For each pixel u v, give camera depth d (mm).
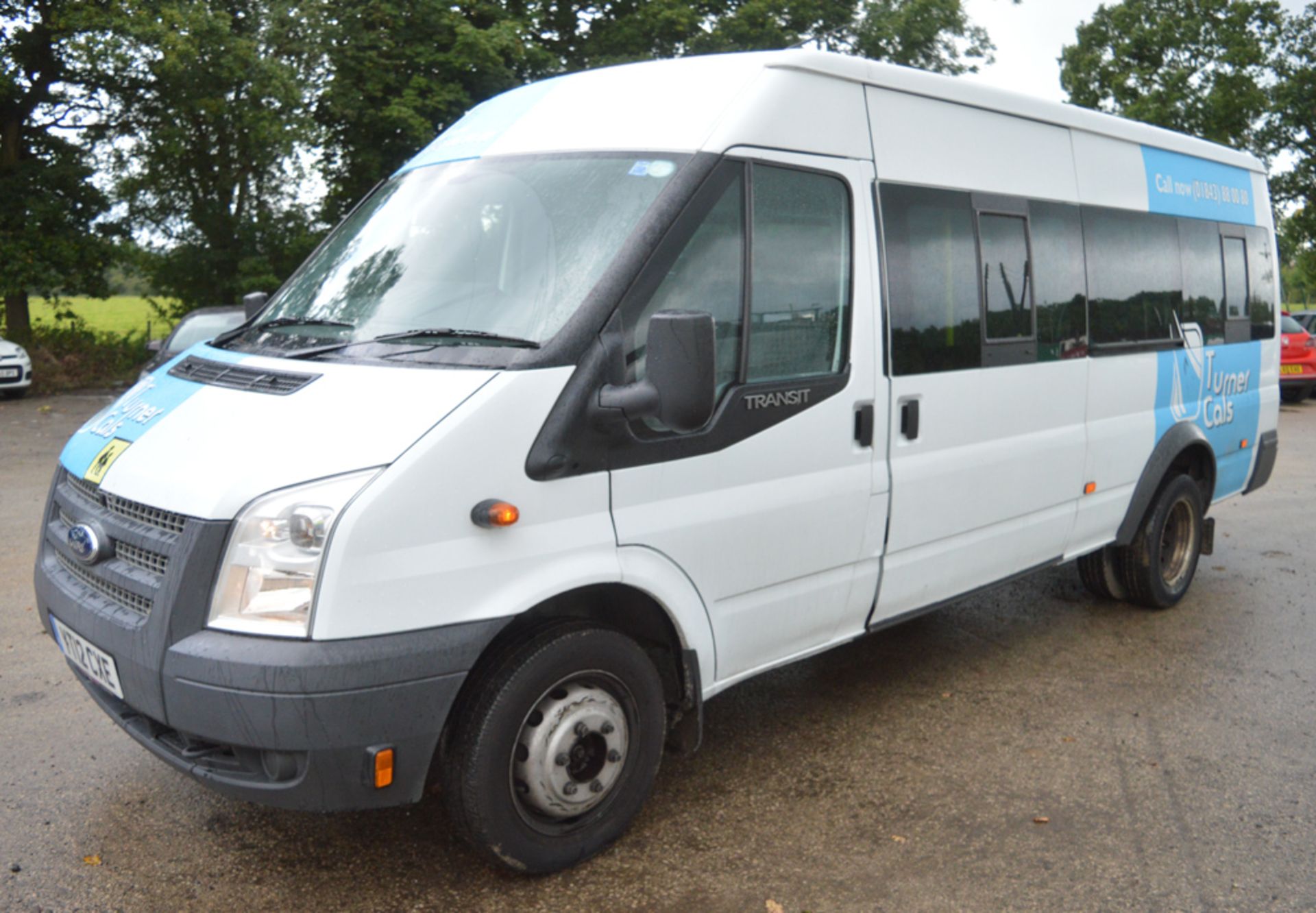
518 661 3148
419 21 19719
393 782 2912
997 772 4168
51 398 18703
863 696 4945
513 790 3213
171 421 3275
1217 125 31766
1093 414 5410
